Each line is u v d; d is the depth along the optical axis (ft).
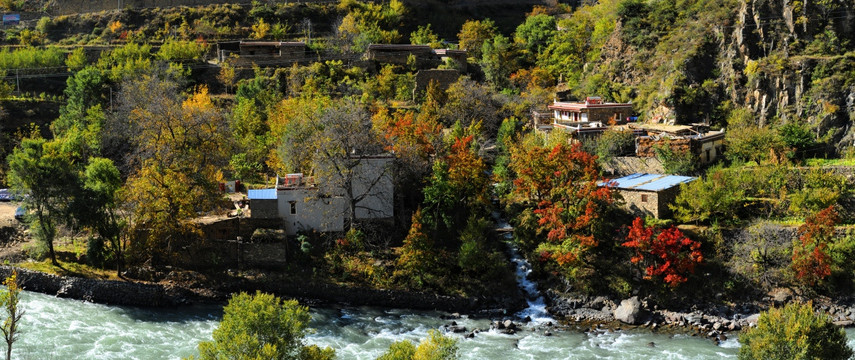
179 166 361.51
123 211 367.86
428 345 211.41
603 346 297.53
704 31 496.23
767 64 463.42
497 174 407.23
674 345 298.56
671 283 332.39
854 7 474.08
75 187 337.31
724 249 350.43
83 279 327.26
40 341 277.23
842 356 238.89
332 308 331.57
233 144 434.71
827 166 399.44
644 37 528.63
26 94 535.19
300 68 586.04
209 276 343.87
